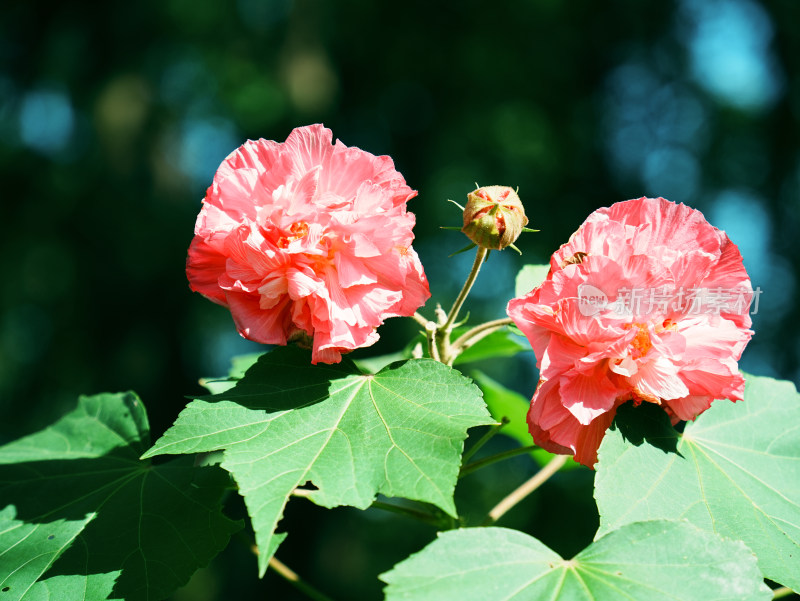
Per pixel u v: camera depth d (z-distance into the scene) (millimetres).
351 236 1766
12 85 12008
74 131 11625
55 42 11625
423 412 1678
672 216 1849
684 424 1955
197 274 1857
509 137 12711
